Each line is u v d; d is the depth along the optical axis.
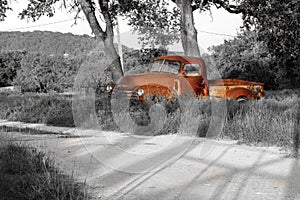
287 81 27.28
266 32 21.58
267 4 20.41
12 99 21.48
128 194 4.61
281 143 7.75
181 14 15.79
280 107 11.45
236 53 28.34
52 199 4.26
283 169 5.84
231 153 6.93
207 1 22.00
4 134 8.42
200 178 5.28
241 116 9.68
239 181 5.17
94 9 18.23
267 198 4.46
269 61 27.19
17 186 4.60
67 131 10.14
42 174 4.98
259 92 13.77
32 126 11.76
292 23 20.91
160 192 4.68
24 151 6.41
